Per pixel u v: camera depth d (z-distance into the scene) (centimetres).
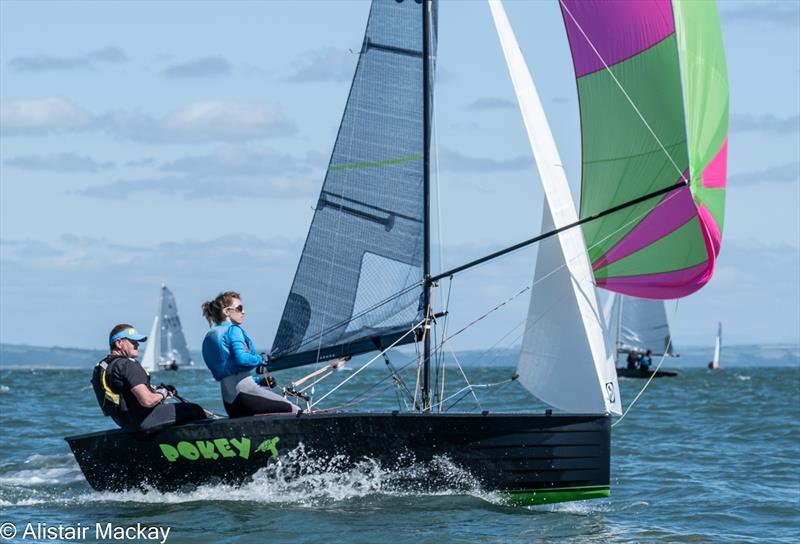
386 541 3045
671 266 3931
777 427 6800
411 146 4028
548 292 3916
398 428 3569
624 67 3922
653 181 3903
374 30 4047
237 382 3672
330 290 4078
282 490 3619
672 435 6325
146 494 3706
